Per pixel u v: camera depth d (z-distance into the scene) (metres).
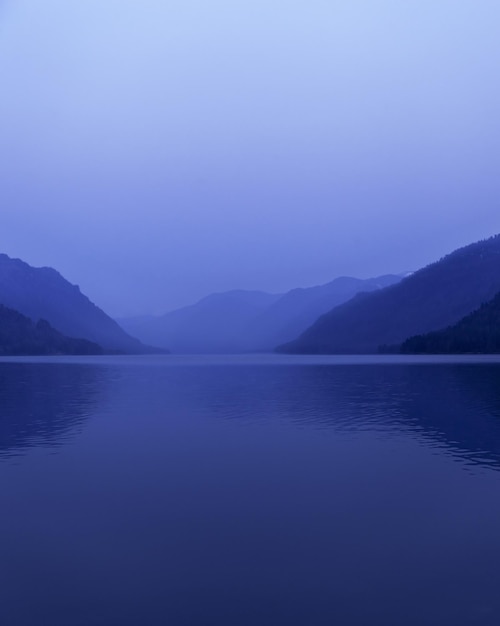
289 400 46.81
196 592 11.77
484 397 47.12
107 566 12.94
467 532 14.81
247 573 12.57
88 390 57.47
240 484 19.56
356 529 15.09
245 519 15.88
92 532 14.95
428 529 15.04
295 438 28.45
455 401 44.44
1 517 16.12
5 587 12.01
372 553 13.56
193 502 17.45
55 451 25.44
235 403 44.69
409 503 17.23
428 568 12.77
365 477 20.45
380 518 15.93
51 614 10.95
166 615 10.94
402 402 44.25
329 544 14.08
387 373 82.62
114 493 18.48
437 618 10.79
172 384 66.12
